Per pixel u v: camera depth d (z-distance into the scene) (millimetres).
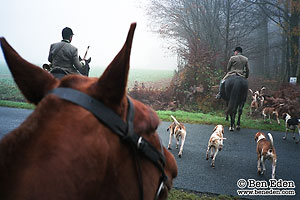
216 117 11500
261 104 12344
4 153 785
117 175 1040
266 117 11906
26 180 756
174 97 14336
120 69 1034
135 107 1289
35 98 1202
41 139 845
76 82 1111
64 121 926
